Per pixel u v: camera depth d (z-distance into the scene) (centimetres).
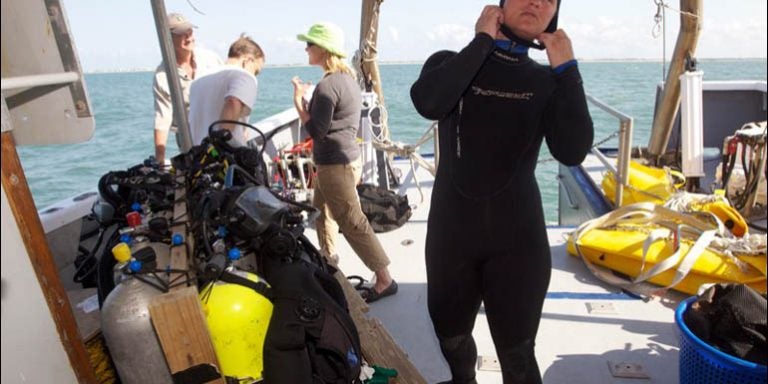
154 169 221
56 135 123
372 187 418
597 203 432
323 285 170
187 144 288
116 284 142
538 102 157
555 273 320
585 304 284
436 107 157
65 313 112
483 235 164
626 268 300
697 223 304
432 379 238
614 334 257
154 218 171
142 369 131
